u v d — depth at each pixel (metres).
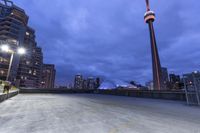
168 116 8.88
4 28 84.06
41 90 47.50
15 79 79.25
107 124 6.38
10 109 9.82
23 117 7.33
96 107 12.56
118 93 45.50
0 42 25.84
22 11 95.31
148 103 18.62
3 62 73.12
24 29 92.62
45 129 5.36
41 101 16.69
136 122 6.91
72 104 14.32
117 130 5.46
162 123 6.84
